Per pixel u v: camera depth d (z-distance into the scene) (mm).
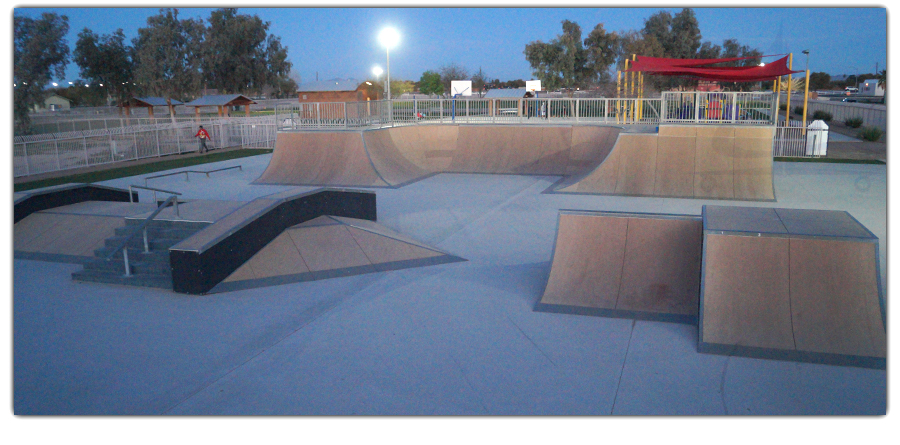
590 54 44312
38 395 4641
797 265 5652
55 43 32375
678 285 6391
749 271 5742
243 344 5602
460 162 20016
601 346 5457
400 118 22094
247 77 57844
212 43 53688
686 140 14961
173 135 26406
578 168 18703
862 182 15680
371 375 4934
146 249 7926
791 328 5352
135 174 19094
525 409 4355
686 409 4328
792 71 19375
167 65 49000
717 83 41656
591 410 4332
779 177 16828
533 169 19078
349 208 10141
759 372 4879
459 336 5734
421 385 4746
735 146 14594
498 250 9188
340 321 6168
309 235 8562
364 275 7805
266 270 7676
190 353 5410
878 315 5281
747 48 42719
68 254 8773
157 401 4543
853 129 34000
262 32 59000
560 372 4941
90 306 6691
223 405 4473
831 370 4875
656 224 6777
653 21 43656
